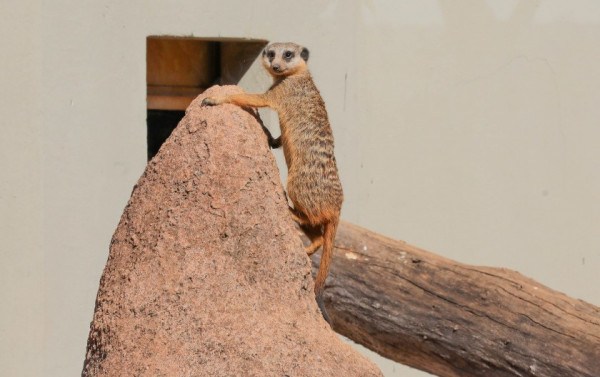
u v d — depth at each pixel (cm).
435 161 1962
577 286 2077
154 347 890
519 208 2025
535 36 2017
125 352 898
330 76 1847
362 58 1902
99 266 1677
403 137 1938
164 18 1711
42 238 1625
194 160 945
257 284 920
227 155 944
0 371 1625
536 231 2041
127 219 967
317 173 1085
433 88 1952
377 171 1920
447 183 1973
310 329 912
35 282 1627
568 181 2056
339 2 1847
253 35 1769
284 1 1794
